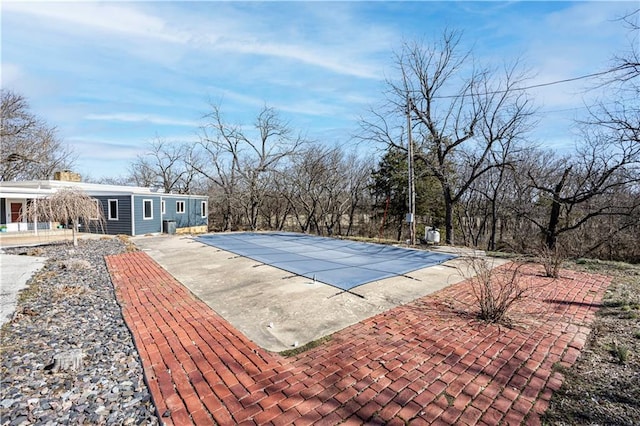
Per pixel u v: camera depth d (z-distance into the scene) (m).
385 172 18.14
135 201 15.01
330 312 4.07
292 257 7.98
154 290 5.18
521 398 2.28
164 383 2.46
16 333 3.48
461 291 5.05
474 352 2.98
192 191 25.84
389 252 8.90
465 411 2.13
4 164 19.86
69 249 9.66
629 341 3.21
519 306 4.33
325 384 2.44
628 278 5.94
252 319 3.86
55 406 2.17
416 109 12.55
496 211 16.34
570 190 11.70
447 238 12.74
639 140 8.72
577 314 4.02
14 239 12.01
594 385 2.44
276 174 20.17
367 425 1.99
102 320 3.90
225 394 2.31
